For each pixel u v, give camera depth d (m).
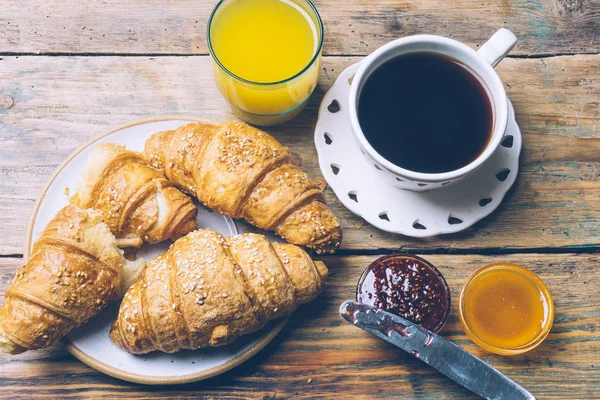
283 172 0.56
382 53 0.54
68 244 0.54
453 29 0.64
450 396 0.59
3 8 0.63
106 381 0.58
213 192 0.55
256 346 0.57
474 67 0.55
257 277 0.54
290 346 0.59
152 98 0.62
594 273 0.60
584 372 0.59
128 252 0.58
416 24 0.64
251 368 0.59
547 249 0.61
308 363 0.59
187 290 0.53
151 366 0.57
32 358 0.58
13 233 0.60
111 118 0.62
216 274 0.53
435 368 0.57
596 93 0.63
